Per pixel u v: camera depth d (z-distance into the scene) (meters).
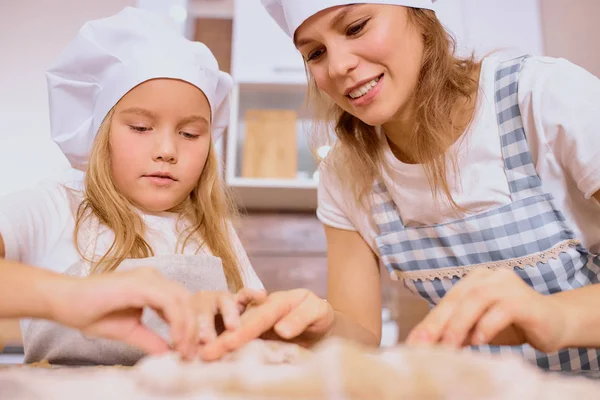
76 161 0.94
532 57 0.80
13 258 0.69
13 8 2.03
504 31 2.04
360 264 0.98
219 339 0.45
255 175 1.97
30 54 2.01
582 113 0.69
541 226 0.77
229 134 1.92
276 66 2.00
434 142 0.81
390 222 0.91
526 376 0.26
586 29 2.06
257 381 0.25
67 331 0.66
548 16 2.08
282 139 2.00
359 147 0.93
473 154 0.80
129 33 0.82
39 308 0.41
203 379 0.26
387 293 1.89
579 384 0.28
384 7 0.72
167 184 0.79
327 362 0.25
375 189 0.93
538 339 0.45
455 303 0.44
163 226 0.88
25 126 1.96
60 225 0.78
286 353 0.40
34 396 0.26
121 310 0.43
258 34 2.02
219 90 0.96
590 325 0.48
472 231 0.81
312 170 2.13
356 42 0.71
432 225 0.85
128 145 0.78
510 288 0.45
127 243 0.78
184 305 0.42
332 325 0.66
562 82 0.72
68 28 2.04
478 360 0.26
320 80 0.79
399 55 0.72
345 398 0.24
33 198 0.78
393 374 0.24
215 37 2.23
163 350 0.43
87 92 0.86
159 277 0.44
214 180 0.99
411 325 1.84
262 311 0.53
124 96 0.80
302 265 2.06
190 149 0.81
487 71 0.82
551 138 0.72
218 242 0.93
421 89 0.80
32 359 0.69
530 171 0.77
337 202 0.99
